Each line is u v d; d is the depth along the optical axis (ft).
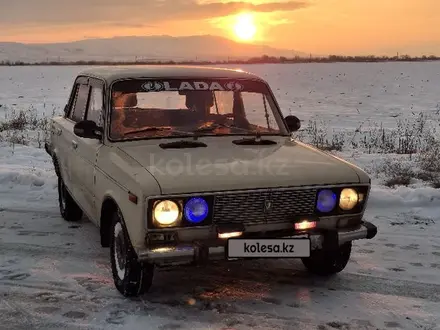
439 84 135.33
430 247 19.75
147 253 12.81
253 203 13.46
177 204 12.87
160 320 13.64
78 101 20.68
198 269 17.29
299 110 80.18
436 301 14.99
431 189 26.43
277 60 392.88
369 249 19.53
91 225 22.44
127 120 16.39
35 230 21.75
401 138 50.37
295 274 17.03
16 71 226.38
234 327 13.28
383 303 14.83
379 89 121.80
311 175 14.08
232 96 17.76
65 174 21.08
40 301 14.87
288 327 13.30
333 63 326.85
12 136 49.03
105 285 15.98
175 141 16.03
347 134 54.44
